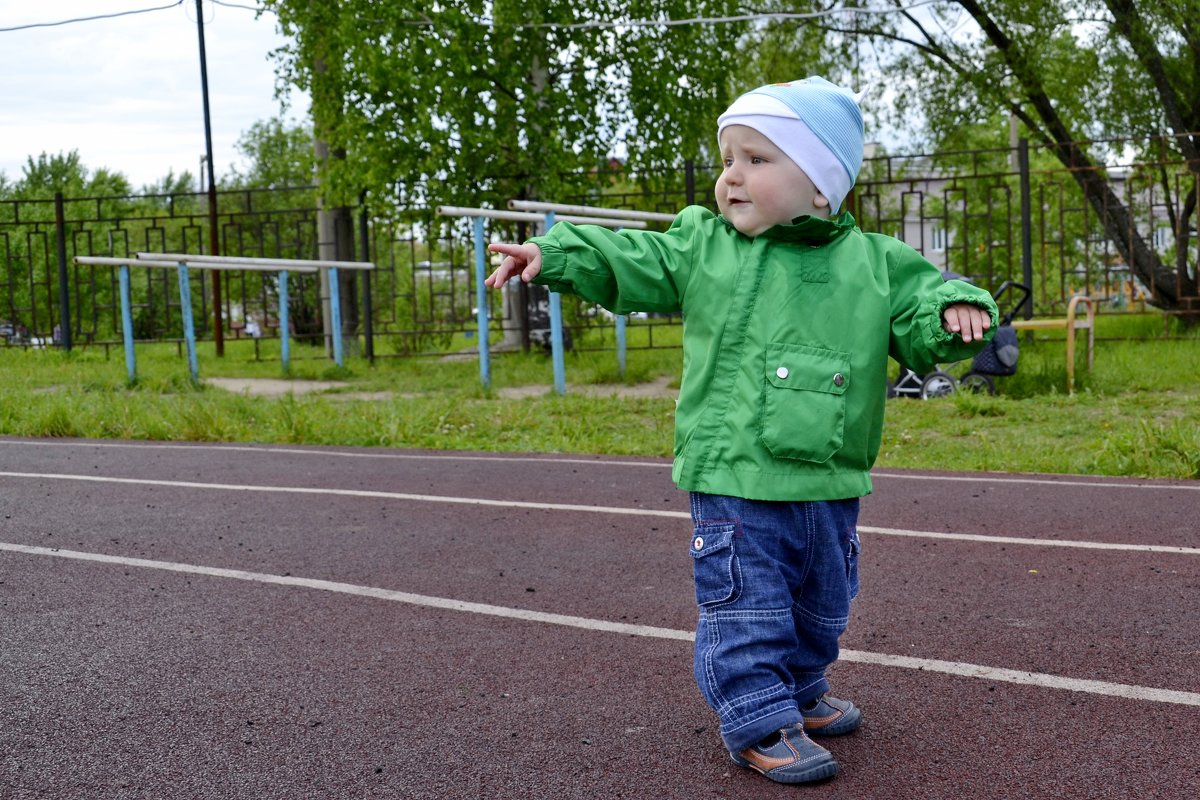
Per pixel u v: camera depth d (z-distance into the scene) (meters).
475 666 3.74
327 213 19.27
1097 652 3.84
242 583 4.89
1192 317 17.69
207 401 11.95
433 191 17.09
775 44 20.83
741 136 2.93
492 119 17.36
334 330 17.14
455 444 9.48
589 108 17.53
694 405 2.91
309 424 10.13
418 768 2.91
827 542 2.86
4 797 2.76
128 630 4.20
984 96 20.11
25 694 3.51
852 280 2.88
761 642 2.78
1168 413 9.97
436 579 4.92
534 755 2.99
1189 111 19.44
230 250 32.72
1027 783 2.79
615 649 3.91
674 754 2.99
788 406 2.80
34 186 38.34
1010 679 3.58
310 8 17.72
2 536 5.94
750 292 2.88
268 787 2.81
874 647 3.92
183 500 6.95
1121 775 2.83
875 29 20.19
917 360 2.89
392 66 16.36
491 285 2.88
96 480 7.77
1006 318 11.12
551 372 15.57
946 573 4.95
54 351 20.77
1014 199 28.14
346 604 4.54
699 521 2.88
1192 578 4.81
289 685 3.56
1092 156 21.31
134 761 2.98
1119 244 19.06
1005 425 9.68
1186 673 3.61
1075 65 19.69
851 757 2.98
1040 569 5.00
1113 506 6.37
